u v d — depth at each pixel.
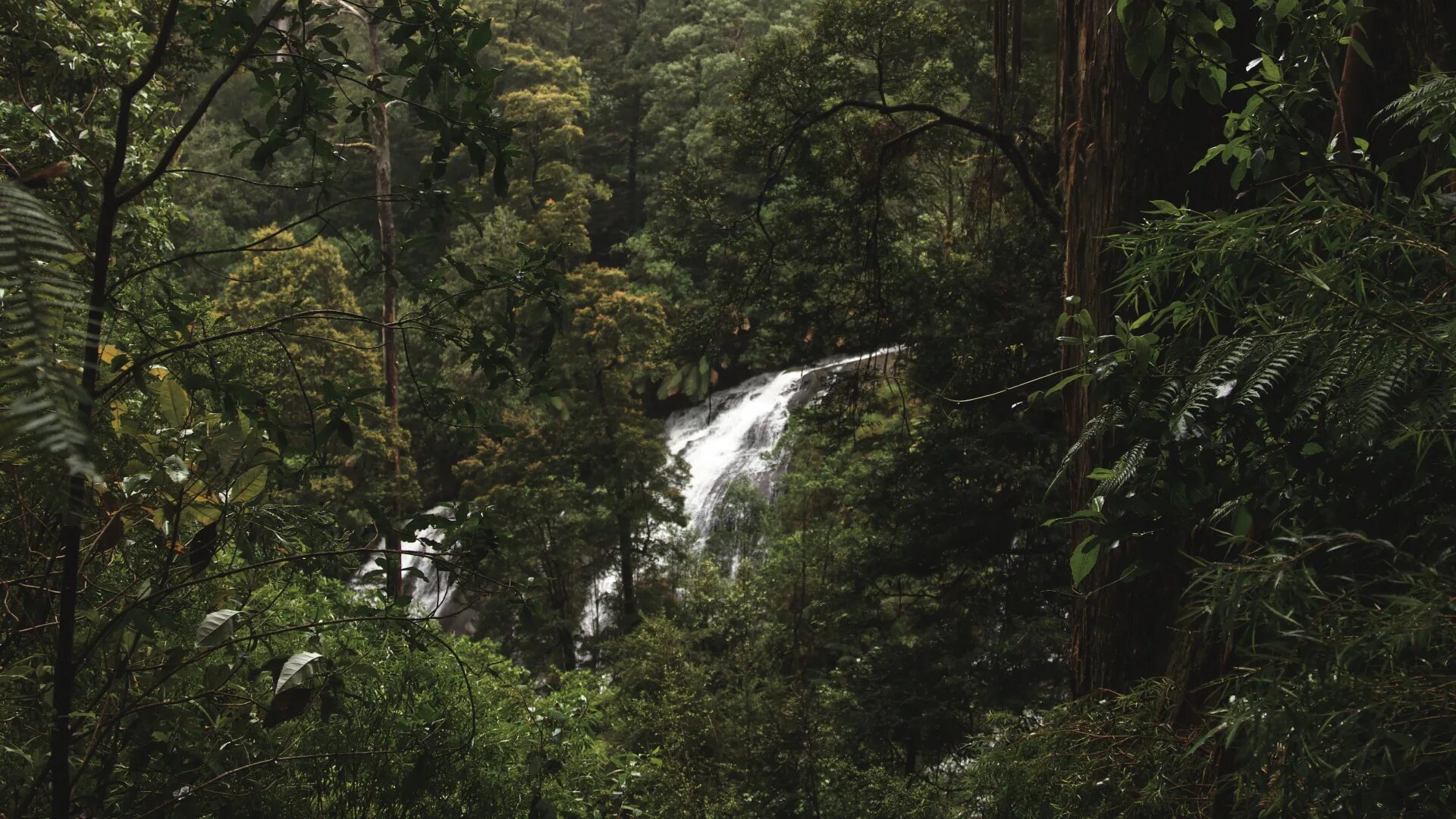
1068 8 5.90
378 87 2.32
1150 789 2.11
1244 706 1.21
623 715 16.59
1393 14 2.49
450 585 2.41
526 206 36.28
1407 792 1.13
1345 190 1.76
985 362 11.76
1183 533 2.64
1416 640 1.10
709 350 12.09
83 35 4.48
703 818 13.55
